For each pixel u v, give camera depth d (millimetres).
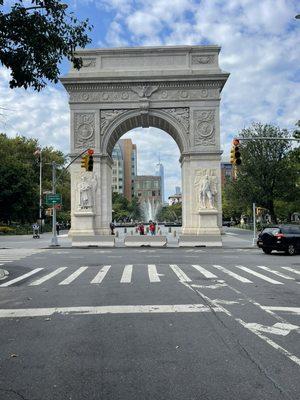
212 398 5098
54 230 37781
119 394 5238
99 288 13602
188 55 45469
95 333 8117
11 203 72625
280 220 84312
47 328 8586
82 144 44875
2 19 12016
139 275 16703
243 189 61250
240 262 22156
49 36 12430
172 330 8242
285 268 19281
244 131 60750
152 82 45094
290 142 59594
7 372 6062
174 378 5750
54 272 18250
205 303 10891
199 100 44969
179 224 108562
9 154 83188
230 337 7742
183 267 19531
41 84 13117
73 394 5250
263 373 5910
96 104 45188
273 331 8156
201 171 44094
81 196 43750
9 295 12719
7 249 33594
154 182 198875
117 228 88562
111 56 45531
